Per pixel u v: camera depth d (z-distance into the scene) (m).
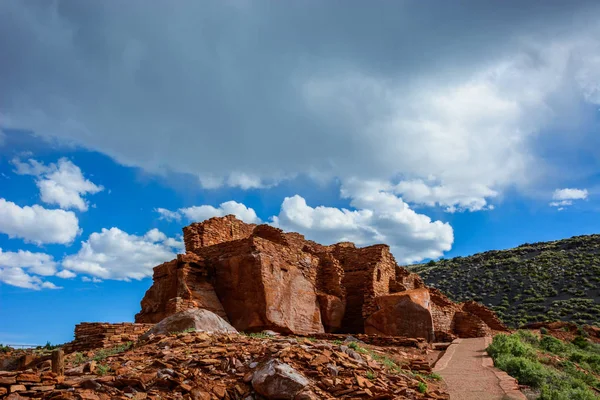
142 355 15.15
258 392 12.83
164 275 27.69
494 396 15.28
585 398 17.17
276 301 25.56
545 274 72.31
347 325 31.88
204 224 31.06
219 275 26.69
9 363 19.03
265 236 31.84
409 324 29.12
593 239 86.19
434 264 100.00
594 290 62.62
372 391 13.27
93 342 20.75
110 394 12.09
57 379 12.31
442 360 22.23
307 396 12.38
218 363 14.16
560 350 31.38
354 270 33.69
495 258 89.69
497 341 25.50
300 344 15.95
